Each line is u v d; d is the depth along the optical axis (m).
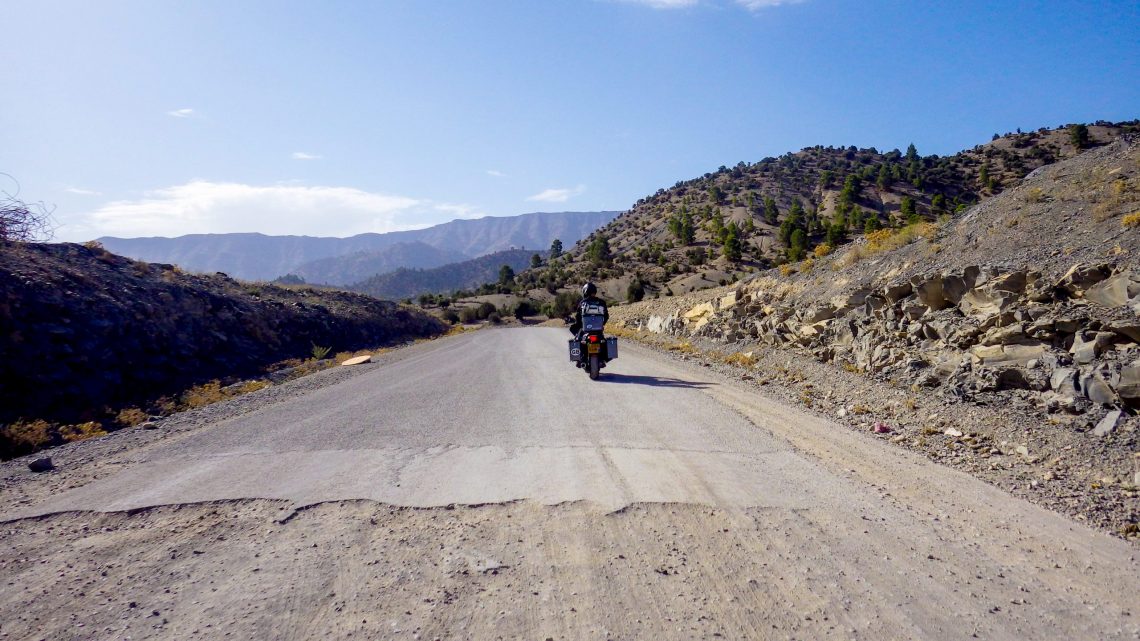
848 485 4.89
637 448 6.04
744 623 2.82
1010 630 2.78
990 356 7.83
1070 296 8.02
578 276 125.94
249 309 21.89
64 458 6.41
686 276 108.19
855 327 11.64
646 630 2.76
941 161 176.88
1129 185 10.90
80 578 3.36
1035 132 167.38
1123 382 6.14
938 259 12.61
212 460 5.86
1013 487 4.92
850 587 3.18
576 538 3.80
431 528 3.98
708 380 11.33
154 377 13.75
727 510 4.30
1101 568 3.44
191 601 3.06
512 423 7.33
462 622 2.82
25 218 15.88
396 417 7.86
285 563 3.48
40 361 11.17
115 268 18.09
